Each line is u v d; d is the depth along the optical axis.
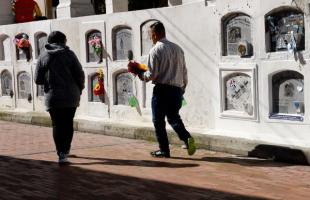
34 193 6.49
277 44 8.09
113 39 11.15
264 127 8.37
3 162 8.46
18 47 13.67
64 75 8.12
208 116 9.35
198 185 6.65
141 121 10.69
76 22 12.03
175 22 9.77
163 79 8.09
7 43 14.27
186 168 7.64
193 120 9.66
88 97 11.89
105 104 11.48
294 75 7.92
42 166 8.11
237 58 8.66
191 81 9.59
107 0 11.73
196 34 9.41
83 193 6.44
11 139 10.76
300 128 7.87
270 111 8.27
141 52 10.48
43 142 10.32
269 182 6.71
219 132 9.02
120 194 6.34
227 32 8.83
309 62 7.64
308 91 7.70
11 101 14.33
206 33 9.22
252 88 8.46
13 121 13.45
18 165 8.21
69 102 8.12
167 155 8.44
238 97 8.75
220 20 8.88
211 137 8.84
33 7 15.36
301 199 5.93
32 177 7.36
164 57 8.03
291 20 7.85
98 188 6.66
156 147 9.41
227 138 8.62
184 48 9.66
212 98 9.22
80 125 11.55
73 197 6.27
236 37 8.69
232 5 8.64
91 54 11.77
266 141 8.20
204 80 9.35
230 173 7.26
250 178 6.94
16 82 14.08
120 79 11.12
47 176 7.40
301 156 7.62
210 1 9.23
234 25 8.71
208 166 7.73
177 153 8.77
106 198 6.18
